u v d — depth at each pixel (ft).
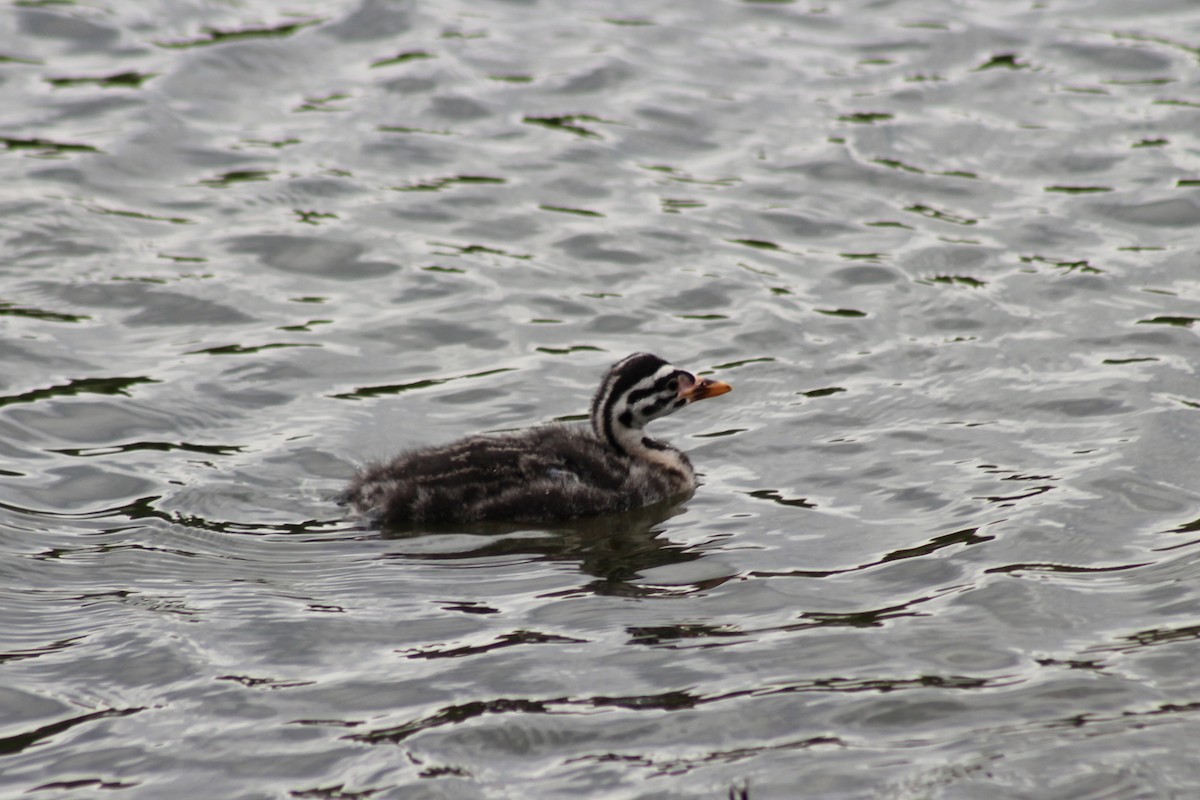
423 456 46.34
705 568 41.81
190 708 34.94
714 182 69.31
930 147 71.67
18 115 72.18
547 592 40.42
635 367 48.39
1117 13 84.02
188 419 51.42
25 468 47.83
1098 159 70.08
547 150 71.56
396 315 59.11
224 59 78.13
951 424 50.78
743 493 46.93
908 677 35.86
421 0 84.99
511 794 31.55
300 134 72.38
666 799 31.24
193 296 59.67
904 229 65.36
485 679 35.91
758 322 58.54
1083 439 49.16
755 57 80.28
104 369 54.44
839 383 54.19
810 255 63.62
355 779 32.17
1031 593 39.75
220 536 43.83
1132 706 34.42
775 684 35.58
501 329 58.29
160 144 70.79
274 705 34.96
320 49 80.07
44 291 59.52
